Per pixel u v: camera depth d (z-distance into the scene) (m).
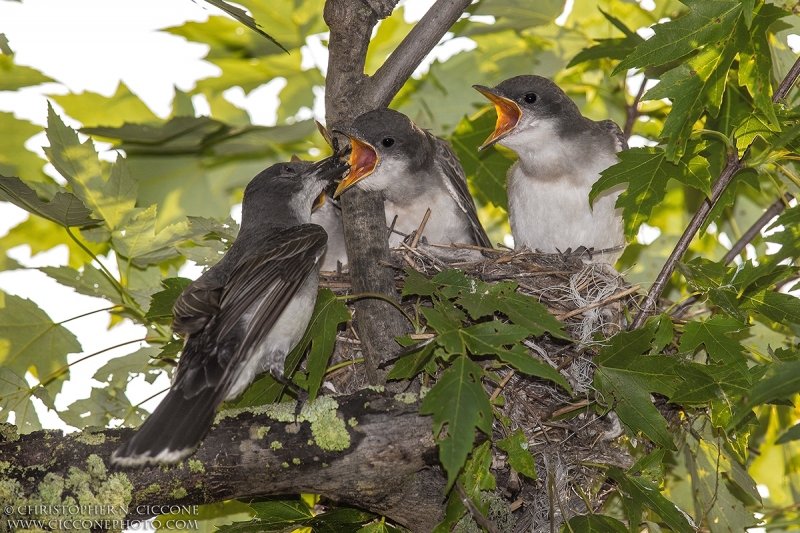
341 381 9.09
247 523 7.66
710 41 7.08
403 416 6.66
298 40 11.78
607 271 9.47
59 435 6.34
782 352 7.63
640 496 7.39
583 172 10.37
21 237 11.62
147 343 9.86
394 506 7.18
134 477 6.30
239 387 7.52
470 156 12.24
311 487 6.75
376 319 7.91
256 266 7.71
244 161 12.40
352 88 8.84
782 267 7.54
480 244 10.86
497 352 6.24
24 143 11.25
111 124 11.74
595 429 8.36
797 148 7.80
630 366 7.57
